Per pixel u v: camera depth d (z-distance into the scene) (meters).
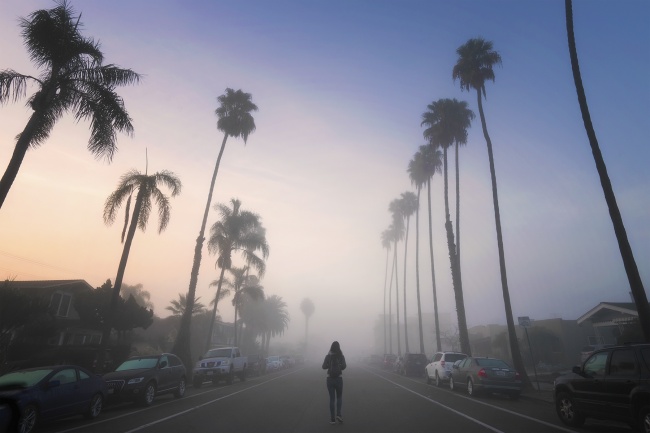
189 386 22.34
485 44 27.78
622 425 9.93
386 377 30.31
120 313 27.30
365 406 13.40
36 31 15.09
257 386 21.41
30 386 9.33
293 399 15.35
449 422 10.29
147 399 13.73
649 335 12.50
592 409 9.15
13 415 8.53
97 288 28.20
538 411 12.34
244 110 33.62
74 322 28.02
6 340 19.20
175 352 25.30
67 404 10.06
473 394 16.45
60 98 15.59
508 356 42.09
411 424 10.01
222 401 14.84
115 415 11.81
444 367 20.67
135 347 33.09
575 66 15.94
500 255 21.84
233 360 23.53
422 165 43.28
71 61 15.90
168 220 22.75
